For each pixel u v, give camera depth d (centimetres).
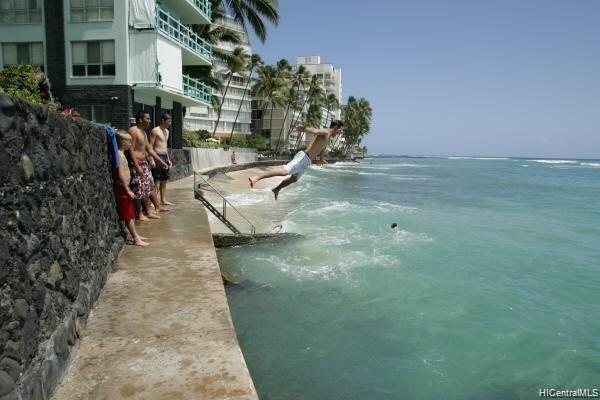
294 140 8981
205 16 2650
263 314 720
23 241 278
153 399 308
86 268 442
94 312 446
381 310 760
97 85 2062
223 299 488
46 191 327
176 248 688
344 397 500
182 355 369
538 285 931
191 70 3014
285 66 6625
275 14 2955
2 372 239
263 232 1302
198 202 1203
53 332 325
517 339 668
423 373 562
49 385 301
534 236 1477
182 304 472
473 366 586
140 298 486
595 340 673
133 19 2036
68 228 382
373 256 1101
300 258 1055
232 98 8444
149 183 845
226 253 1079
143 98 2203
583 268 1069
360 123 11931
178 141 2617
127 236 729
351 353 603
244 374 343
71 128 407
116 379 332
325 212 1808
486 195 2969
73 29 2052
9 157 262
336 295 820
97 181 519
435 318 734
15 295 262
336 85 14175
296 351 601
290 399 490
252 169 4209
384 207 2108
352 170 6806
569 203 2489
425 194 2997
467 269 1028
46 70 2077
